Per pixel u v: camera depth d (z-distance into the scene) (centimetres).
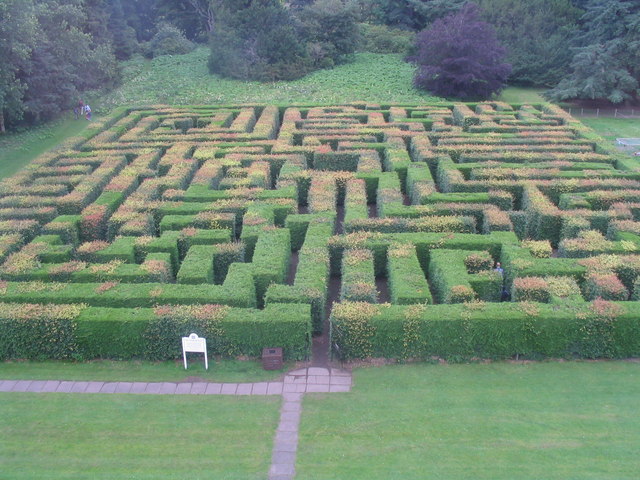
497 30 6456
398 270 2166
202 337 1836
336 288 2400
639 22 5150
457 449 1446
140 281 2197
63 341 1884
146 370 1853
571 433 1495
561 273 2147
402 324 1828
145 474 1378
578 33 6119
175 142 3897
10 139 4584
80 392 1733
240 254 2388
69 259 2400
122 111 4825
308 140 3816
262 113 4656
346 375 1814
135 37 7544
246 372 1830
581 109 5650
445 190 3203
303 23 6538
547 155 3466
